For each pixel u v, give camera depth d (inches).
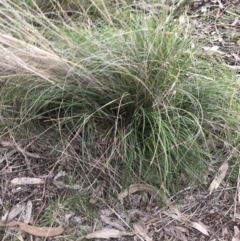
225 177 31.5
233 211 30.3
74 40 32.6
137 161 30.8
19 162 32.4
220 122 32.7
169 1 41.9
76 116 31.9
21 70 31.5
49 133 32.9
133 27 34.5
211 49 39.1
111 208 30.2
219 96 32.7
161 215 30.0
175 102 31.5
